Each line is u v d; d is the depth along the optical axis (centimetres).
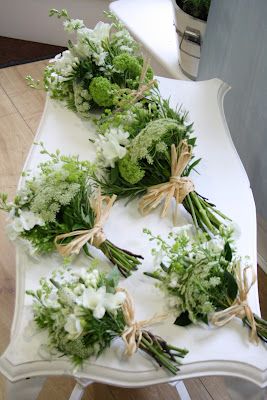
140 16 220
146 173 120
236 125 171
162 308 104
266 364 100
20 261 111
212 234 115
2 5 265
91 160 130
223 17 157
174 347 99
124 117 125
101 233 110
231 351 100
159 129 116
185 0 174
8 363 98
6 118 237
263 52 150
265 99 155
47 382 159
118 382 97
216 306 103
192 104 143
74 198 109
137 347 98
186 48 184
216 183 127
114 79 137
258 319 103
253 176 172
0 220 197
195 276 99
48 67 144
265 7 144
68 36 269
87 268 109
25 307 103
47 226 108
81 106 135
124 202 121
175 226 118
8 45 275
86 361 97
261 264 193
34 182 112
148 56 212
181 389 144
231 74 164
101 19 259
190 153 117
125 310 99
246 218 122
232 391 109
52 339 96
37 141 134
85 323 92
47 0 258
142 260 111
